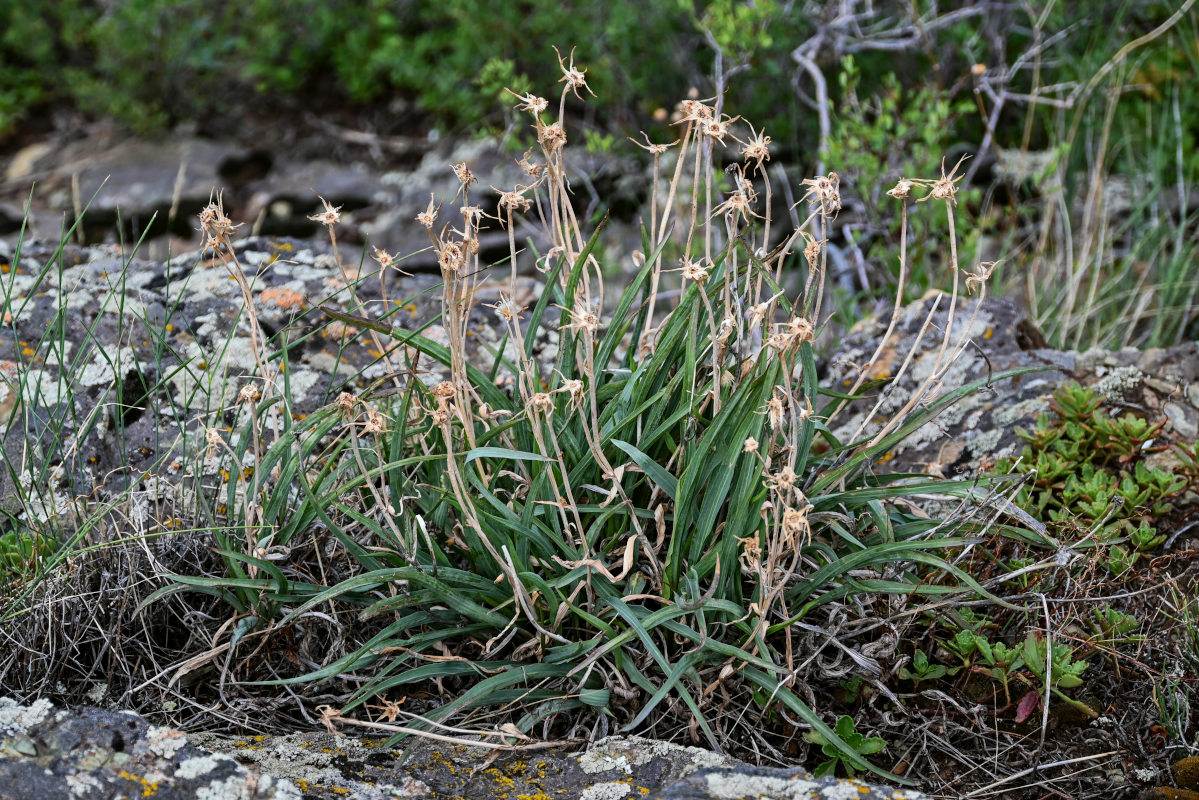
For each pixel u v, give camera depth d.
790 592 2.00
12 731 1.70
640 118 5.68
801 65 5.24
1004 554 2.31
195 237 5.85
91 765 1.66
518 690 1.94
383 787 1.75
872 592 2.02
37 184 6.15
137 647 2.11
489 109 6.09
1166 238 4.46
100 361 2.86
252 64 6.56
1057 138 4.91
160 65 6.74
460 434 2.10
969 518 2.07
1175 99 4.86
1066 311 3.97
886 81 4.64
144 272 3.31
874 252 4.12
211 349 2.97
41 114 6.95
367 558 2.03
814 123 5.38
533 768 1.83
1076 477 2.61
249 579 1.98
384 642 1.94
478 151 5.98
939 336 3.13
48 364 2.85
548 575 2.02
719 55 4.56
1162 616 2.24
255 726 2.00
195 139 6.55
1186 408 2.82
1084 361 3.01
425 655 1.95
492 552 1.83
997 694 2.09
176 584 2.02
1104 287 4.14
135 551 2.10
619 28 5.45
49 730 1.71
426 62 6.45
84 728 1.72
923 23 4.76
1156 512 2.48
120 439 2.52
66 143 6.65
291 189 5.96
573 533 2.05
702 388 2.06
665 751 1.82
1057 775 1.96
